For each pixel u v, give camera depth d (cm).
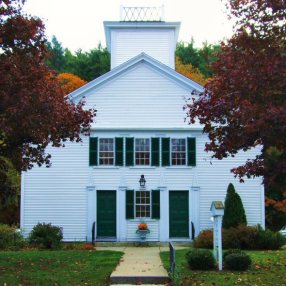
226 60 1266
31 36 1434
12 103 1343
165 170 2762
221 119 1303
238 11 1246
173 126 2772
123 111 2780
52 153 2761
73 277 1483
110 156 2772
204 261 1550
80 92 2775
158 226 2733
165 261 1775
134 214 2741
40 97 1397
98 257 1862
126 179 2755
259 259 1761
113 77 2791
